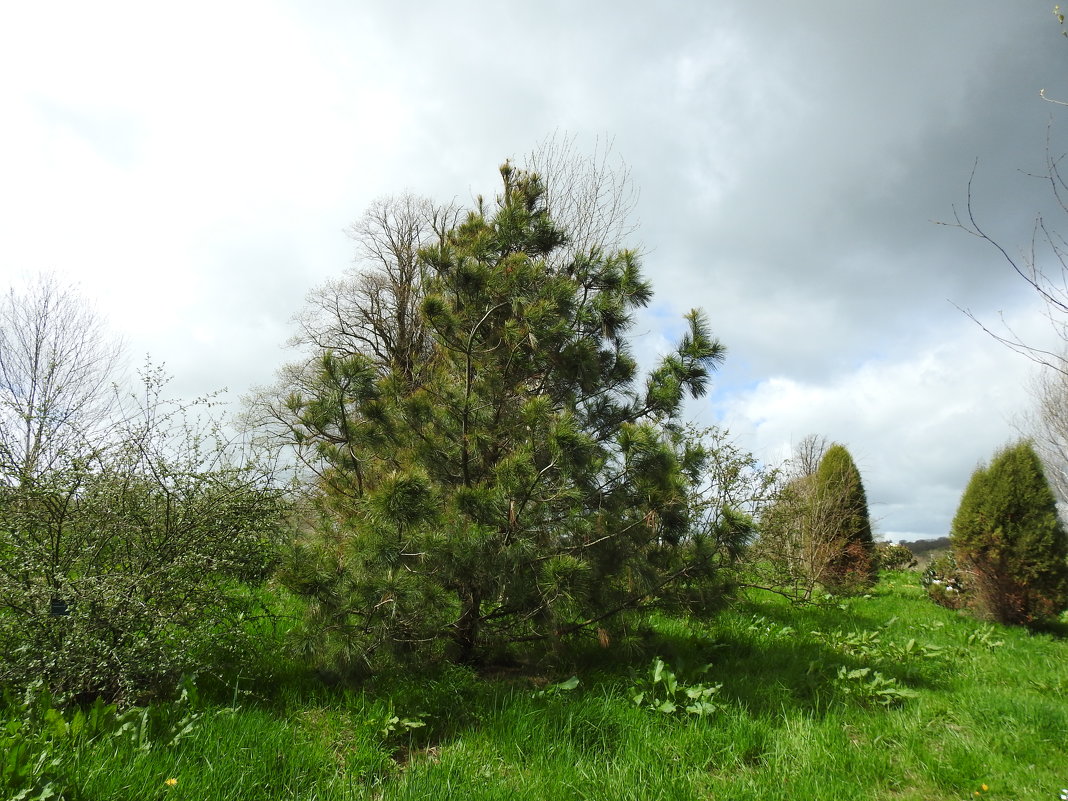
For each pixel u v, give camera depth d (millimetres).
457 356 5918
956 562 10930
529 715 4270
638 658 5684
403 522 4547
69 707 4168
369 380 5441
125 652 4125
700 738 4156
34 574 4422
